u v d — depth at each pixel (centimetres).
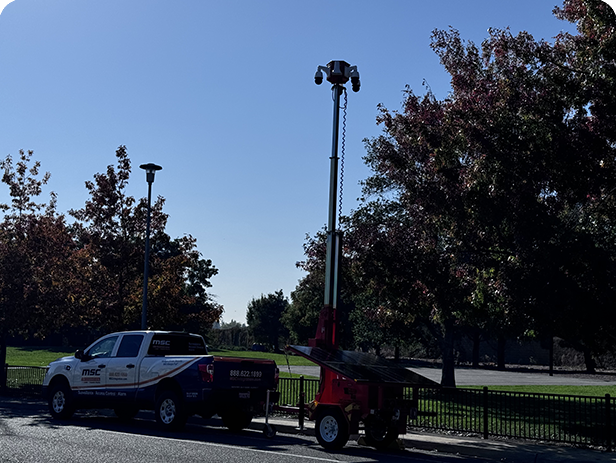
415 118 1583
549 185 1455
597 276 1343
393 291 1858
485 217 1466
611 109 1357
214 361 1400
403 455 1233
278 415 1825
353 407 1262
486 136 1411
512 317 1451
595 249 1353
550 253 1348
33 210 2708
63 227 2706
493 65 1562
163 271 2509
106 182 2450
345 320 6656
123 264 2417
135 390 1514
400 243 1841
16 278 2548
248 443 1285
